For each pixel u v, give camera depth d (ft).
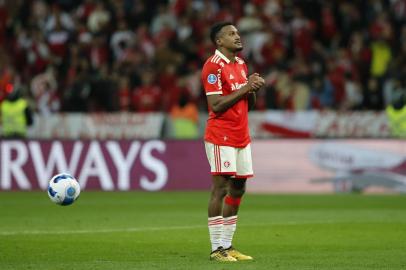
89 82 288.92
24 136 268.82
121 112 285.02
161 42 304.71
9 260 109.29
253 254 115.96
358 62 291.58
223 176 109.70
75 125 274.57
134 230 146.72
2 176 263.70
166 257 112.27
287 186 250.78
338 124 258.16
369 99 274.77
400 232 143.43
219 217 109.91
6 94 283.38
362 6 317.63
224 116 109.50
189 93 275.59
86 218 169.89
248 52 299.38
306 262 107.04
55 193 115.85
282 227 151.74
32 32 326.24
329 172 248.32
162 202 212.43
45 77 300.20
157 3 334.24
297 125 260.21
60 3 347.77
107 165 259.19
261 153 253.44
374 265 104.32
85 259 110.22
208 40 299.79
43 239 132.67
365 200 218.79
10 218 169.68
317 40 315.17
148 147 257.75
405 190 243.81
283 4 320.09
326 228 150.00
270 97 277.03
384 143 246.06
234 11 321.32
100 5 325.83
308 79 278.05
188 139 255.70
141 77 292.61
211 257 109.40
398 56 291.17
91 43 310.04
